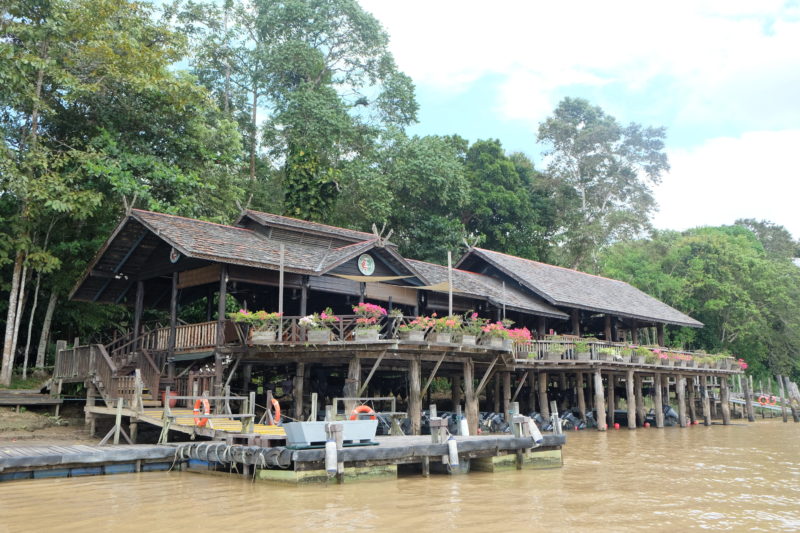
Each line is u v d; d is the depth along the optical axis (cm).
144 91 2534
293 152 3556
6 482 1297
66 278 2605
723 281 4931
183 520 1002
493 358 2086
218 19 4175
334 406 1477
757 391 5144
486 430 2412
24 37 2336
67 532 932
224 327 1881
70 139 2617
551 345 2597
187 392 1889
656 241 5466
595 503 1196
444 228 4100
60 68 2464
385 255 2278
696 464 1780
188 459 1466
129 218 2022
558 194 5547
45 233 2619
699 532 1002
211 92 4178
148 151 2627
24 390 2300
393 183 3959
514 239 4750
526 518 1059
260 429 1557
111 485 1276
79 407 2348
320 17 4262
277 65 4028
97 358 1997
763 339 5128
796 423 3653
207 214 2886
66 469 1361
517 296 2956
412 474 1442
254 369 2327
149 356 1973
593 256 5575
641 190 6047
